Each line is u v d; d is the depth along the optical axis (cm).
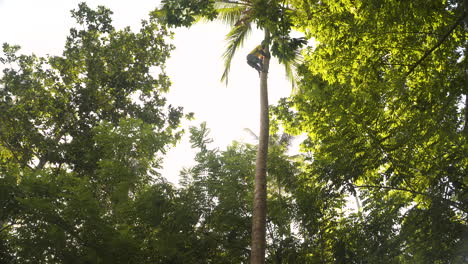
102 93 1819
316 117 1252
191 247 1076
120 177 1169
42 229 927
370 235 1034
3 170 1073
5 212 916
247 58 1343
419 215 986
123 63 1845
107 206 1331
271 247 1166
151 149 1304
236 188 1205
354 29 990
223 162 1244
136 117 1819
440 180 960
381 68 1018
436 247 935
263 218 1034
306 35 1117
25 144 1662
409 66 980
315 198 1155
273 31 912
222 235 1139
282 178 1284
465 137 892
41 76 1800
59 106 1700
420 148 1027
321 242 1145
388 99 995
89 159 1459
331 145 1138
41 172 986
